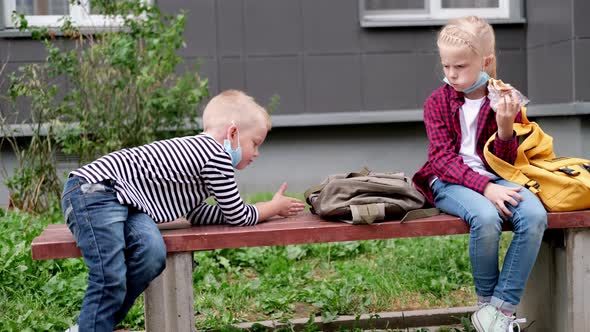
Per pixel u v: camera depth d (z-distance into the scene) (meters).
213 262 4.78
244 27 7.50
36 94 6.16
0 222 5.44
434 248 4.91
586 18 6.83
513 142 3.05
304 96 7.60
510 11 7.89
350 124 7.66
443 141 3.25
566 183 3.00
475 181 3.06
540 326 3.39
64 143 6.07
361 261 4.93
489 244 2.94
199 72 7.46
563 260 3.14
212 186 2.90
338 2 7.58
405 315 3.75
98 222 2.66
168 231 2.94
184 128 6.68
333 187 3.08
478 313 3.01
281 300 3.99
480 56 3.12
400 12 7.85
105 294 2.64
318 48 7.59
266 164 7.60
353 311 3.88
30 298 3.98
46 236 2.94
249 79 7.54
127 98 6.23
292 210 3.23
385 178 3.23
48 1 7.46
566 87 7.05
